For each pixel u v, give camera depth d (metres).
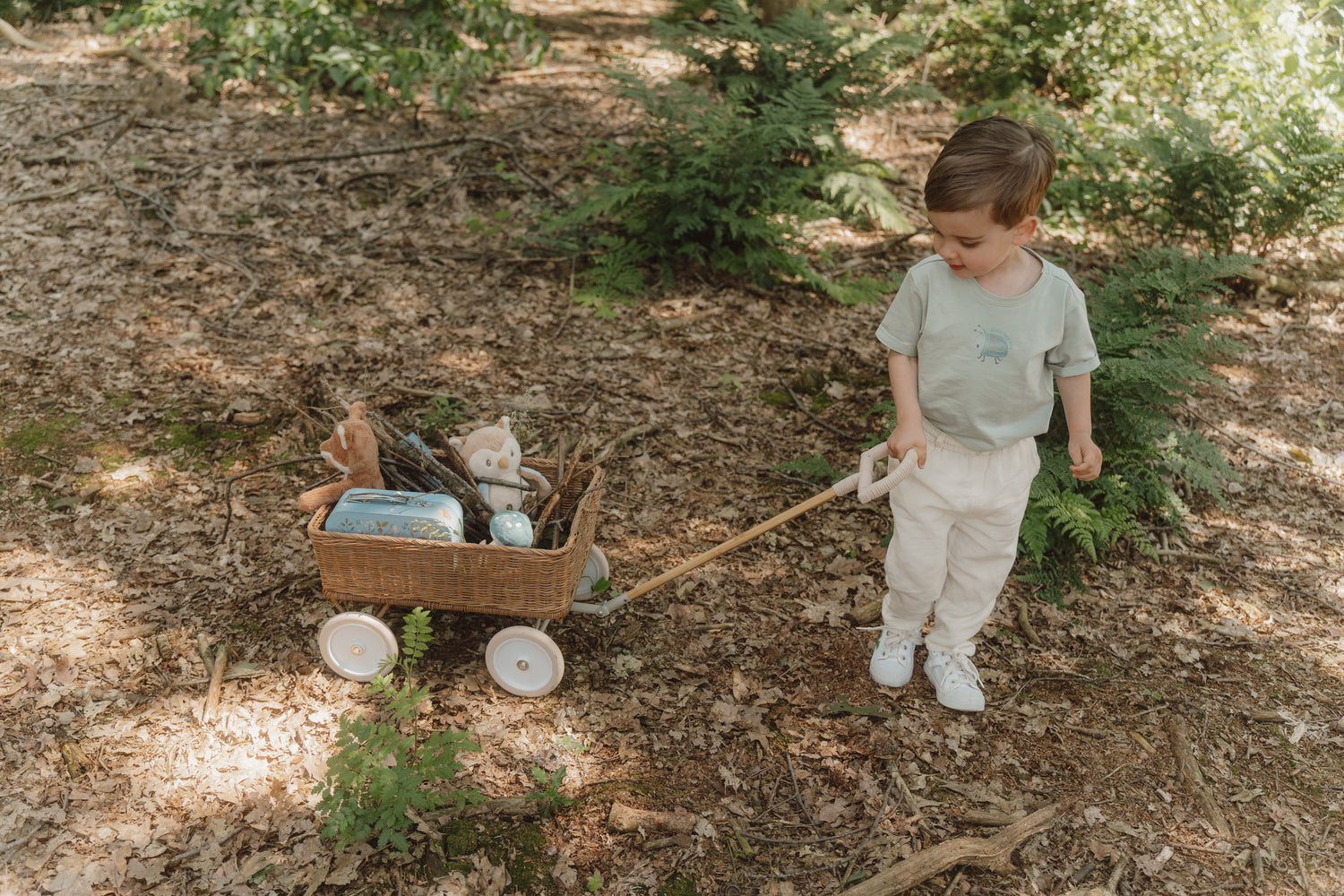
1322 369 5.58
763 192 5.94
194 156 6.87
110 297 5.49
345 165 6.95
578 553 3.24
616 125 7.77
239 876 2.66
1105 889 2.73
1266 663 3.61
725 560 4.01
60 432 4.47
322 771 2.99
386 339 5.34
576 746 3.13
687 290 6.05
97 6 9.30
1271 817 2.99
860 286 5.99
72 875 2.64
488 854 2.78
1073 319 2.71
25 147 6.82
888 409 4.53
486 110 7.93
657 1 11.52
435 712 3.23
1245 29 7.74
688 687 3.40
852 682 3.47
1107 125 7.37
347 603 3.50
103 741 3.05
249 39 7.56
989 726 3.30
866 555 4.09
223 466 4.34
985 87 8.73
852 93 7.11
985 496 2.95
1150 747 3.23
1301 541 4.28
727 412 4.98
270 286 5.71
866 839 2.88
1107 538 4.11
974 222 2.45
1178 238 6.38
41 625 3.46
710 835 2.88
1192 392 4.07
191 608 3.59
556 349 5.38
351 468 3.25
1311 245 6.50
